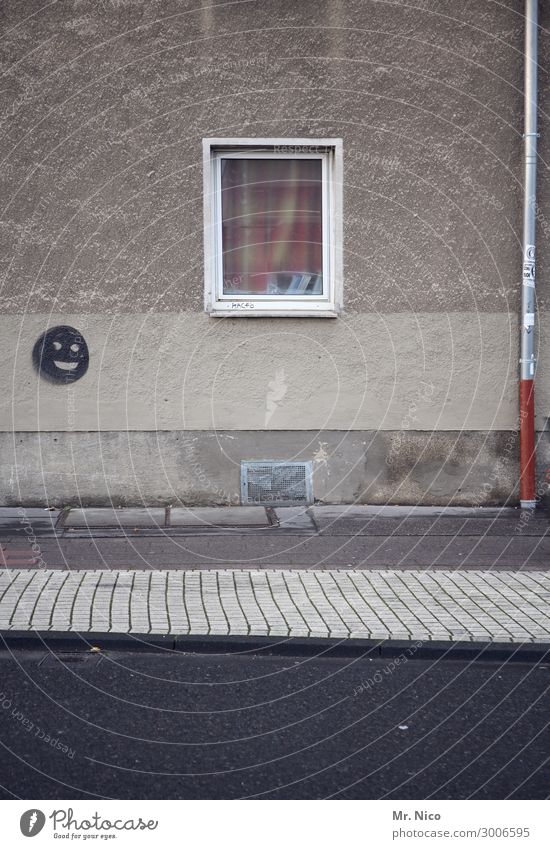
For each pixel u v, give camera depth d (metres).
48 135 9.37
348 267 9.58
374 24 9.37
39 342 9.51
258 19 9.32
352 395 9.64
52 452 9.59
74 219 9.44
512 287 9.62
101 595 6.65
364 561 7.70
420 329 9.62
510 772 4.15
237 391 9.62
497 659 5.69
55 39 9.28
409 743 4.46
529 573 7.35
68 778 4.02
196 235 9.49
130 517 9.19
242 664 5.59
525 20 9.28
